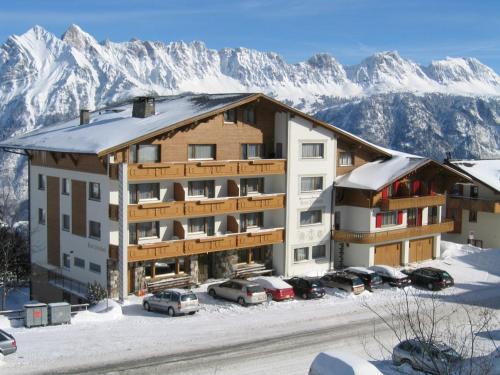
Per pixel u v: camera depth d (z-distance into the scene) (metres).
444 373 22.48
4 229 60.53
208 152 48.88
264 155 52.62
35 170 53.69
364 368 23.72
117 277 45.31
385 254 57.16
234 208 49.22
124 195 43.31
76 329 36.59
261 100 51.06
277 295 44.41
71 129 52.34
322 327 38.75
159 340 35.12
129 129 47.22
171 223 47.78
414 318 40.72
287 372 30.75
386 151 60.34
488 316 41.31
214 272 50.69
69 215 49.62
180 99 56.06
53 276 51.31
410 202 56.91
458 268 58.31
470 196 70.56
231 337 36.19
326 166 55.09
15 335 34.94
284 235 52.69
